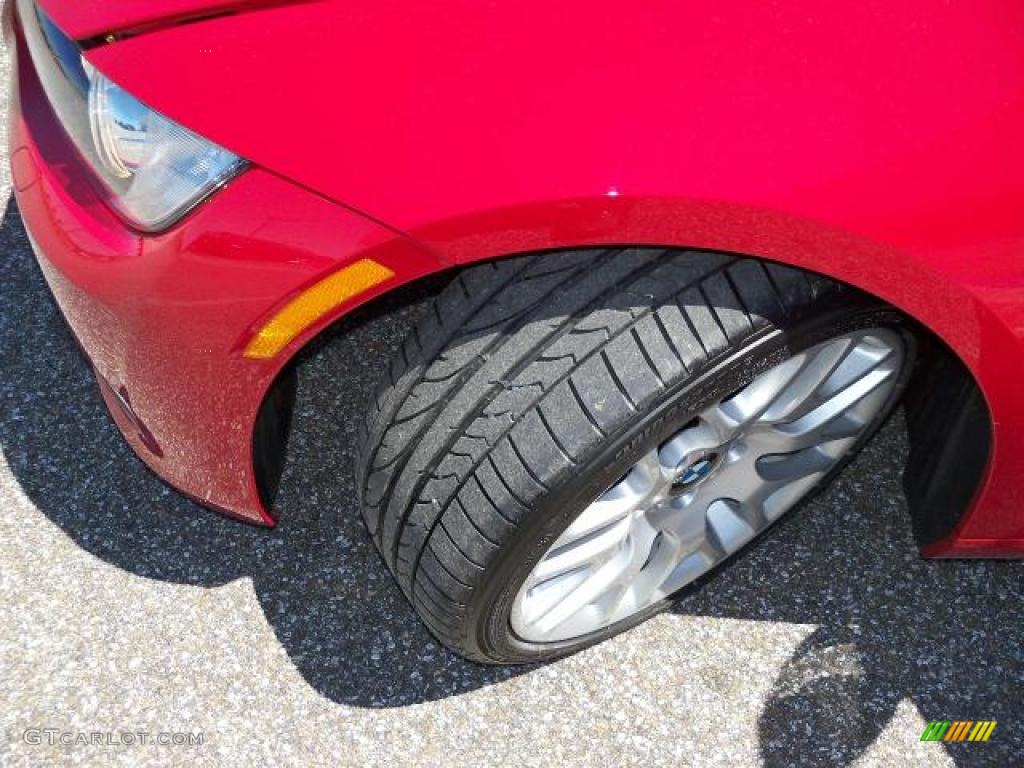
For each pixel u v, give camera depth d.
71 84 1.62
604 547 1.93
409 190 1.42
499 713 2.16
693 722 2.17
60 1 1.58
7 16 1.88
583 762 2.11
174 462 1.95
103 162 1.60
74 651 2.17
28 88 1.81
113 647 2.19
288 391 2.10
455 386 1.66
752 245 1.51
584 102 1.42
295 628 2.23
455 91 1.43
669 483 1.87
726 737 2.16
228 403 1.72
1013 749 2.17
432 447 1.69
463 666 2.21
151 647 2.19
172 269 1.57
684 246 1.51
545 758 2.12
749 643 2.27
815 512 2.44
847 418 2.09
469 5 1.46
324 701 2.15
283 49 1.46
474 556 1.73
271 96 1.45
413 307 2.70
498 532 1.69
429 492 1.71
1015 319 1.61
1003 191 1.50
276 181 1.46
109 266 1.63
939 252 1.52
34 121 1.78
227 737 2.10
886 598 2.34
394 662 2.21
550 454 1.61
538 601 1.99
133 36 1.51
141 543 2.32
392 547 1.84
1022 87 1.51
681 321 1.59
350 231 1.46
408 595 1.92
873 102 1.46
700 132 1.42
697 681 2.22
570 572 2.01
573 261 1.62
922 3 1.51
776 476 2.13
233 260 1.53
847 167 1.45
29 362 2.55
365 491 1.83
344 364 2.60
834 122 1.45
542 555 1.77
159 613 2.23
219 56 1.47
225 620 2.23
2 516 2.34
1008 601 2.35
